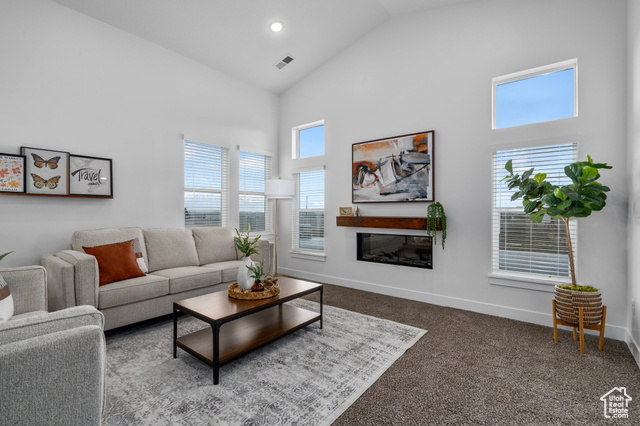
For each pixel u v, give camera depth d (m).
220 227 4.17
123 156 3.50
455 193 3.53
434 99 3.68
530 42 3.07
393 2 3.68
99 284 2.66
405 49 3.91
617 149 2.65
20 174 2.79
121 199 3.49
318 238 4.89
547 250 3.04
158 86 3.81
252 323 2.61
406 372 2.10
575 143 2.88
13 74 2.79
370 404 1.75
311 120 4.89
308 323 2.66
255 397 1.81
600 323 2.44
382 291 4.11
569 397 1.82
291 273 5.20
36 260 2.92
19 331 0.98
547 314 2.98
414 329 2.86
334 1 3.59
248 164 4.93
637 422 1.60
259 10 3.50
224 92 4.54
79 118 3.18
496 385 1.94
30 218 2.89
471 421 1.61
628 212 2.57
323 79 4.73
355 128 4.38
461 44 3.49
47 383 0.93
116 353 2.35
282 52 4.29
